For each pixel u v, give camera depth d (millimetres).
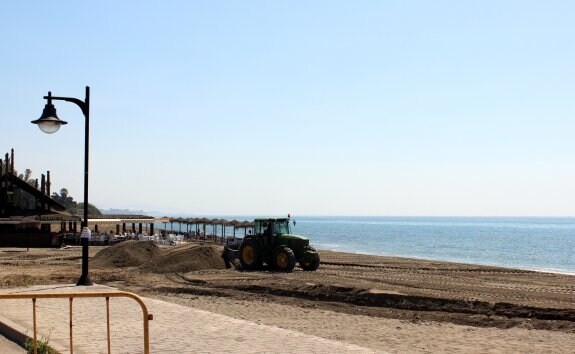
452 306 17500
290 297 19938
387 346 11844
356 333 13336
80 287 17078
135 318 11992
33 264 31406
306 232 139125
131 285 22828
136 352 8977
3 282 19594
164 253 30422
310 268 29672
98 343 9594
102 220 53750
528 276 29750
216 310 16562
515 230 157375
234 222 63094
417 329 14141
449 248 70375
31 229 49250
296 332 10719
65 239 51688
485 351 11695
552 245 78062
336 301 19109
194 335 10352
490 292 21094
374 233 130875
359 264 36875
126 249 32594
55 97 16250
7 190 51250
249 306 17531
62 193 146000
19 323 11133
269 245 29828
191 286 22484
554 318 16078
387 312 16906
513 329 14438
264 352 9023
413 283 23922
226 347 9375
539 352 11758
